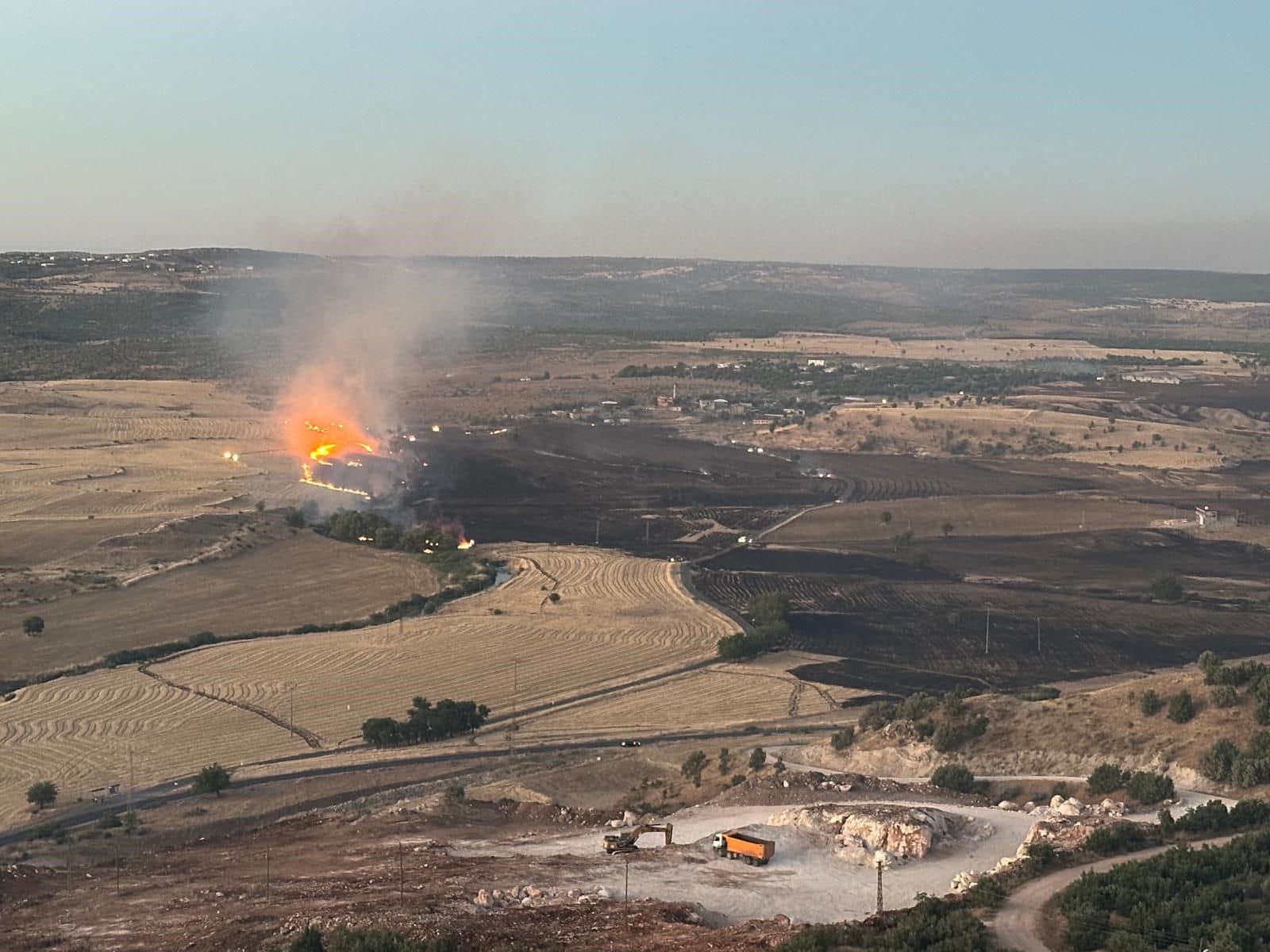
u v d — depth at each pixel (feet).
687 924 325.42
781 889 366.84
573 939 314.55
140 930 342.44
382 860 402.11
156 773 537.24
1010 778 467.52
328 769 540.11
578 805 485.15
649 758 533.55
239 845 439.63
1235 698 474.90
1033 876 350.84
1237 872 337.31
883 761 497.87
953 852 394.52
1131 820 403.34
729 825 426.10
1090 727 484.74
